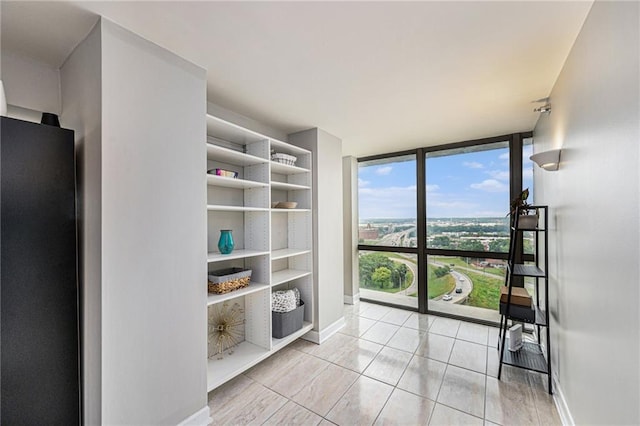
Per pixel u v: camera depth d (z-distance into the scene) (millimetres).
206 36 1471
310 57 1670
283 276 2770
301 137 3062
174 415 1570
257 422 1773
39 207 1301
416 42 1524
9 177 1227
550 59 1693
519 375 2275
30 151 1284
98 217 1315
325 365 2443
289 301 2699
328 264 3102
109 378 1313
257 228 2541
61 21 1313
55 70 1661
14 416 1213
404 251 3992
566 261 1787
